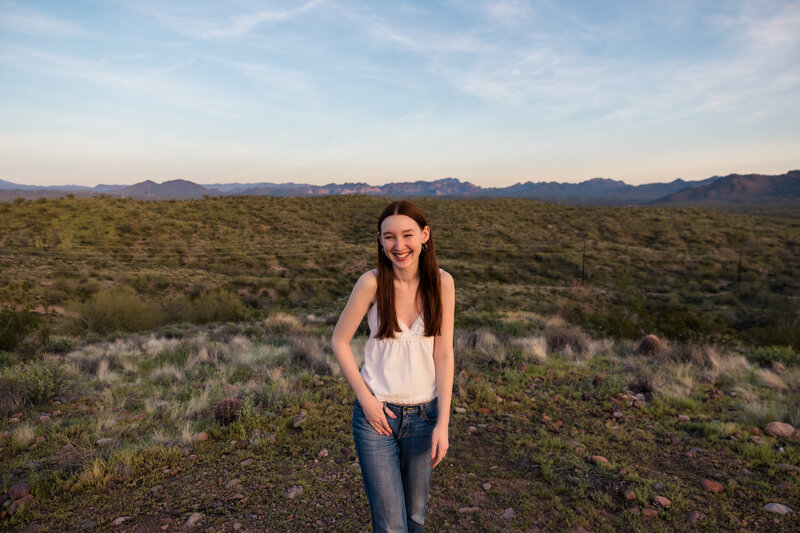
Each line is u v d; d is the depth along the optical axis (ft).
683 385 19.15
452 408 15.98
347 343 5.65
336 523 8.86
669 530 8.68
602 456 12.05
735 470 11.35
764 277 154.10
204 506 9.52
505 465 11.59
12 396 16.88
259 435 13.32
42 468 11.35
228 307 92.02
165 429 14.34
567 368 22.31
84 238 177.99
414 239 5.22
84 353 30.53
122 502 9.70
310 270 168.25
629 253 199.62
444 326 5.60
